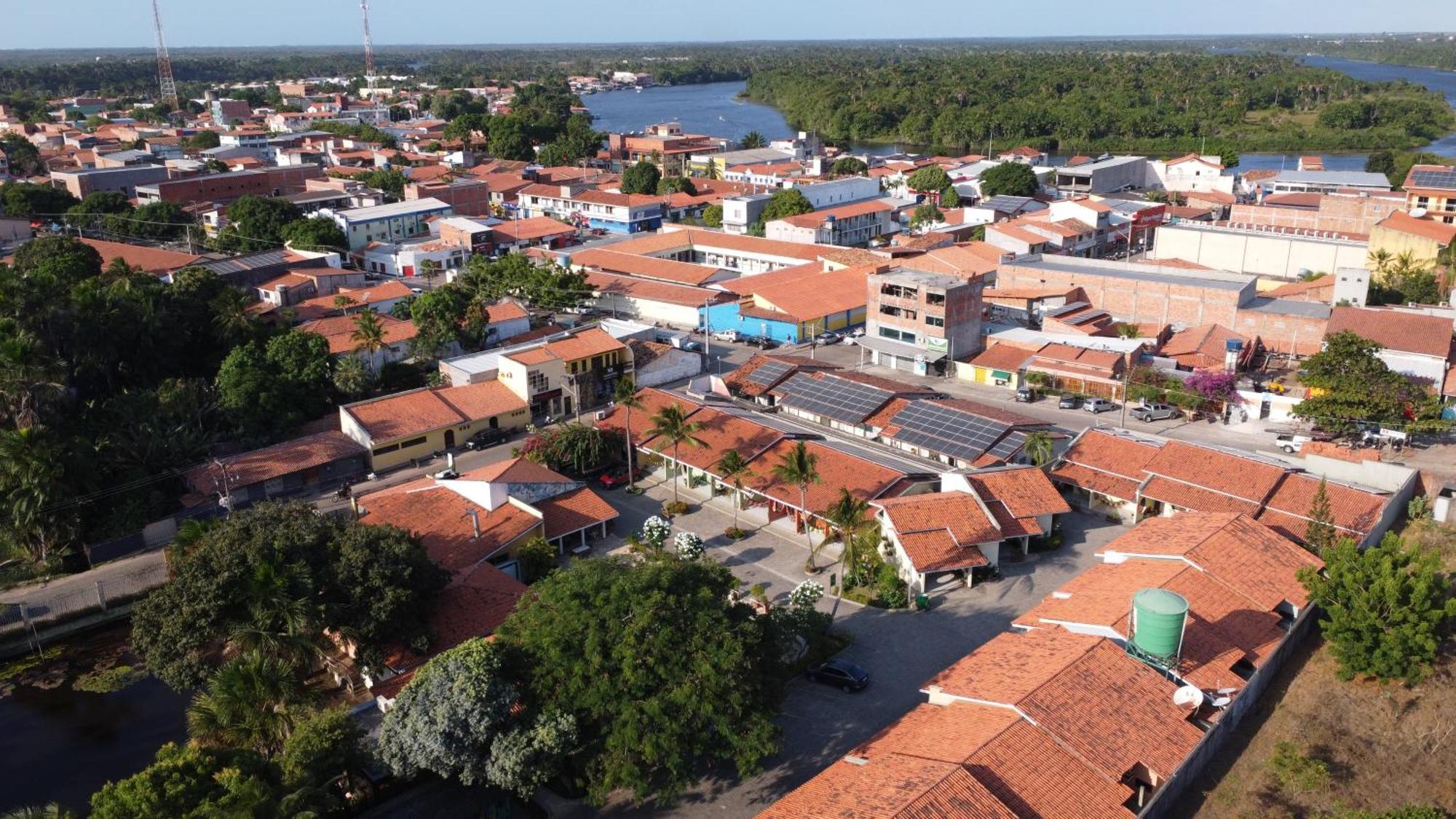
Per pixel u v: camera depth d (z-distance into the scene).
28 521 73.81
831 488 79.94
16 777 55.41
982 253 154.12
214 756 44.47
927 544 70.31
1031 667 50.97
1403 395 88.69
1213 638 55.12
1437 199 163.50
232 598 56.25
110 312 100.00
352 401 104.62
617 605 50.09
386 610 57.28
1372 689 53.72
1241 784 47.06
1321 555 64.19
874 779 43.84
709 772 52.28
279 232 167.75
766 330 134.50
